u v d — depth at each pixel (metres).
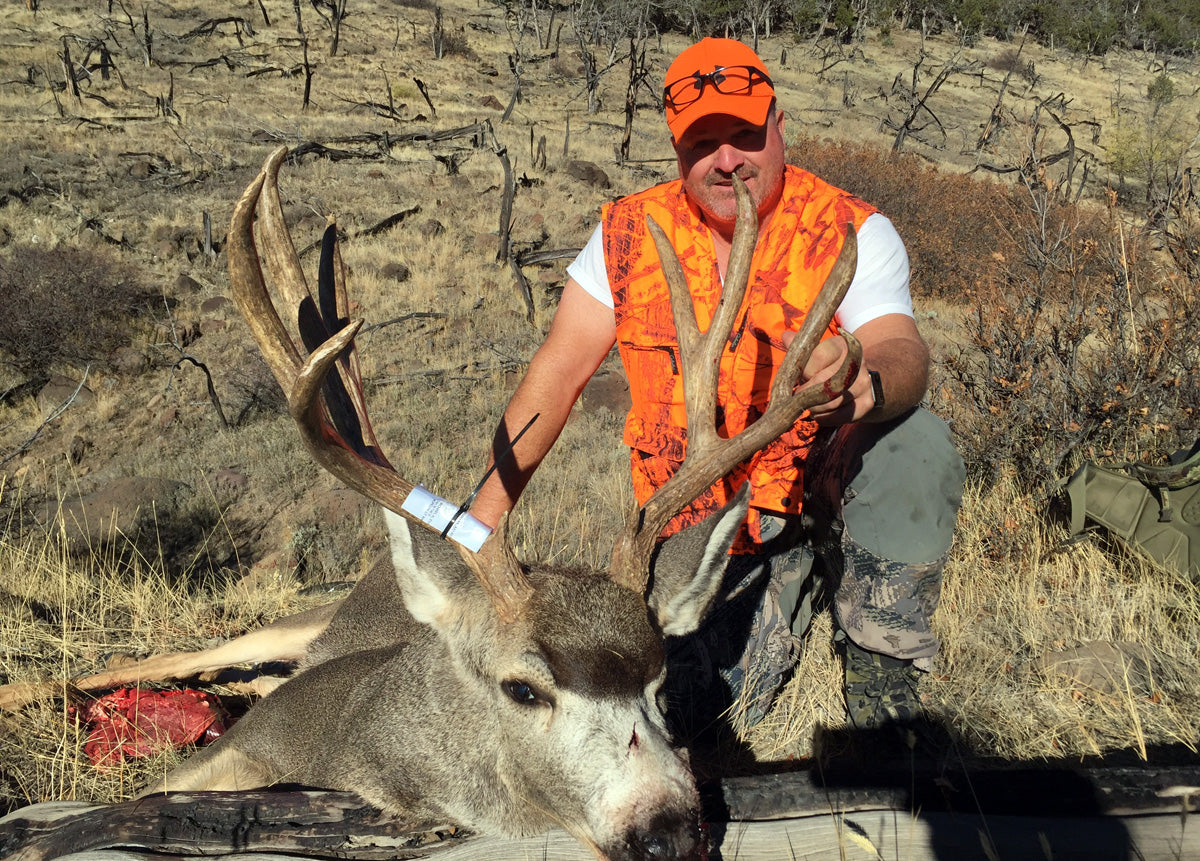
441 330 14.23
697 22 54.84
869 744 3.10
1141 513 4.33
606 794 2.22
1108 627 3.87
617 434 9.96
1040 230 6.95
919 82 49.41
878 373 2.55
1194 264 6.00
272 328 2.24
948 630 3.81
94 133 25.86
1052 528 4.72
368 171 24.19
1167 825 2.55
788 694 3.51
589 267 3.35
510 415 3.25
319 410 2.18
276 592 5.21
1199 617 3.86
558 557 5.43
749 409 3.18
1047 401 5.44
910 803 2.65
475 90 38.88
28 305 13.30
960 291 15.72
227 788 3.17
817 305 2.47
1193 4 66.69
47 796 3.30
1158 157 24.41
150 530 8.71
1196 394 5.36
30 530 7.55
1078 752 3.17
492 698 2.51
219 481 9.91
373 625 3.65
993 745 3.22
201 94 32.50
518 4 53.75
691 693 3.48
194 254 17.42
